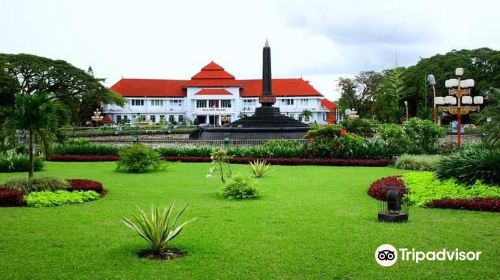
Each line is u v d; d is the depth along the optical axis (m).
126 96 80.50
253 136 33.47
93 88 57.38
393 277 6.28
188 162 23.86
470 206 10.48
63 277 6.33
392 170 19.75
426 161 19.56
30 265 6.83
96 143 29.27
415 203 11.17
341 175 17.92
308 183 15.59
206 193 13.50
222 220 9.70
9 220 9.80
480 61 58.22
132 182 16.00
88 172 19.34
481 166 12.15
